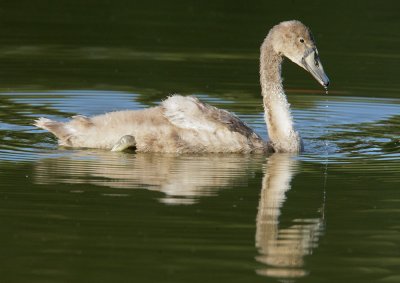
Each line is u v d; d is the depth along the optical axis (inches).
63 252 458.0
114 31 1109.7
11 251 457.7
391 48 1050.7
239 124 664.4
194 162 626.8
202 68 957.8
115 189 557.6
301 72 975.6
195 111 652.1
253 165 625.9
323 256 464.1
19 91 844.6
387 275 442.6
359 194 561.0
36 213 511.2
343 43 1066.1
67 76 910.4
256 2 1257.4
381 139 716.7
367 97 861.2
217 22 1151.6
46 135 695.7
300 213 523.8
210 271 440.1
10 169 593.3
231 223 504.7
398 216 522.0
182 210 522.0
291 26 697.0
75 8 1224.8
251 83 904.3
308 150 677.3
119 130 647.8
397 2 1273.4
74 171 592.4
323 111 810.2
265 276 436.5
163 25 1138.0
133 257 454.3
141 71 940.6
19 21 1146.0
